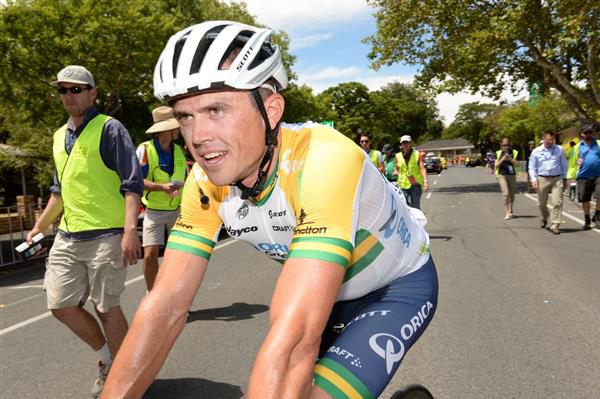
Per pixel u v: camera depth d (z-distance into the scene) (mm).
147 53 13984
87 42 12984
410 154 8977
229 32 1263
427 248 1900
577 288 5465
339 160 1311
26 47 13117
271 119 1332
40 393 3408
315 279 1179
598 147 9742
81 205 3082
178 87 1202
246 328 4512
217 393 3230
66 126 3250
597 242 8391
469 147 121875
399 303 1682
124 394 1354
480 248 8055
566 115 41438
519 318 4488
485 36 18078
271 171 1386
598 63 18875
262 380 1062
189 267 1544
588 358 3564
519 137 56750
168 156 4660
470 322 4410
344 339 1512
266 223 1490
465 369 3455
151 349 1416
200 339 4262
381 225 1576
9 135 24750
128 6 13453
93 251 3092
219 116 1230
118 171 3133
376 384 1402
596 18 15977
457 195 19516
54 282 3092
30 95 14242
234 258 8266
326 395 1311
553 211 9461
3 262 9203
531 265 6684
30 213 10148
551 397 3023
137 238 3131
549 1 16562
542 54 17875
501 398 3033
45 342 4527
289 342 1100
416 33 21906
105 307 3131
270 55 1329
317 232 1226
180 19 15695
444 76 22578
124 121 18688
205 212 1566
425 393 1816
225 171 1262
